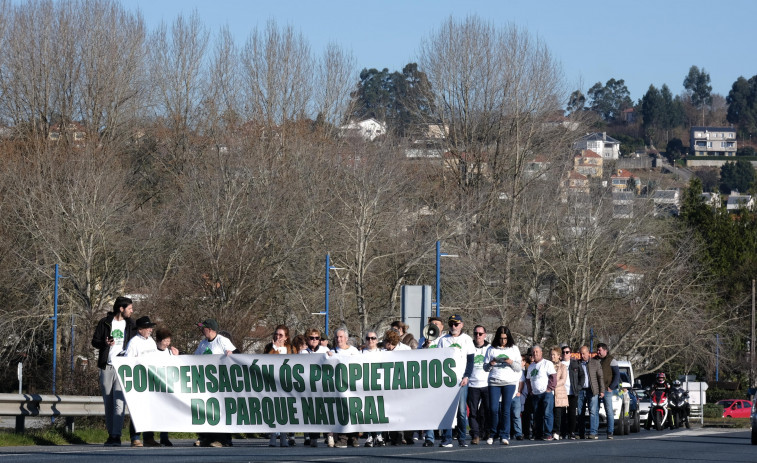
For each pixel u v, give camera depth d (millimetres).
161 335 16203
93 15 61688
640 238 56219
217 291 44688
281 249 49406
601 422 27891
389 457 13297
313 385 15914
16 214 48250
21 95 59094
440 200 57812
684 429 35594
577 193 57375
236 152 56844
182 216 50656
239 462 11805
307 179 55156
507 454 14555
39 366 48062
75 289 47531
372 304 52719
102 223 47438
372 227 51812
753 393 21188
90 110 60438
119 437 16078
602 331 56281
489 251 57406
